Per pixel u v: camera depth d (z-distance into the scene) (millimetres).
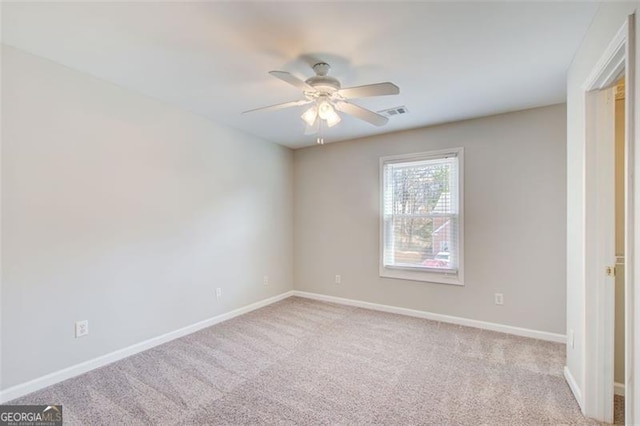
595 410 1849
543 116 3064
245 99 2924
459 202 3480
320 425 1806
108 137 2566
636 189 1218
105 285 2547
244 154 3934
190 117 3240
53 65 2242
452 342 2973
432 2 1597
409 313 3797
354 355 2697
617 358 2041
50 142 2232
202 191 3379
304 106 3012
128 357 2664
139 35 1906
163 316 2980
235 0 1582
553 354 2713
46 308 2213
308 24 1786
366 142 4148
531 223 3121
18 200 2084
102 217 2529
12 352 2055
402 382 2266
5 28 1827
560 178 2998
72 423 1817
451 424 1815
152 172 2895
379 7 1639
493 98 2857
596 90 1832
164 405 1991
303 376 2348
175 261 3098
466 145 3451
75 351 2357
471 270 3416
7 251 2039
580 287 1976
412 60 2193
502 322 3254
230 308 3711
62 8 1643
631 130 1259
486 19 1738
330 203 4441
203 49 2061
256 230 4113
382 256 3996
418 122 3533
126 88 2678
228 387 2199
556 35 1887
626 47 1284
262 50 2068
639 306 1191
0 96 2008
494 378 2314
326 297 4477
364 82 2535
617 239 2070
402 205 3900
